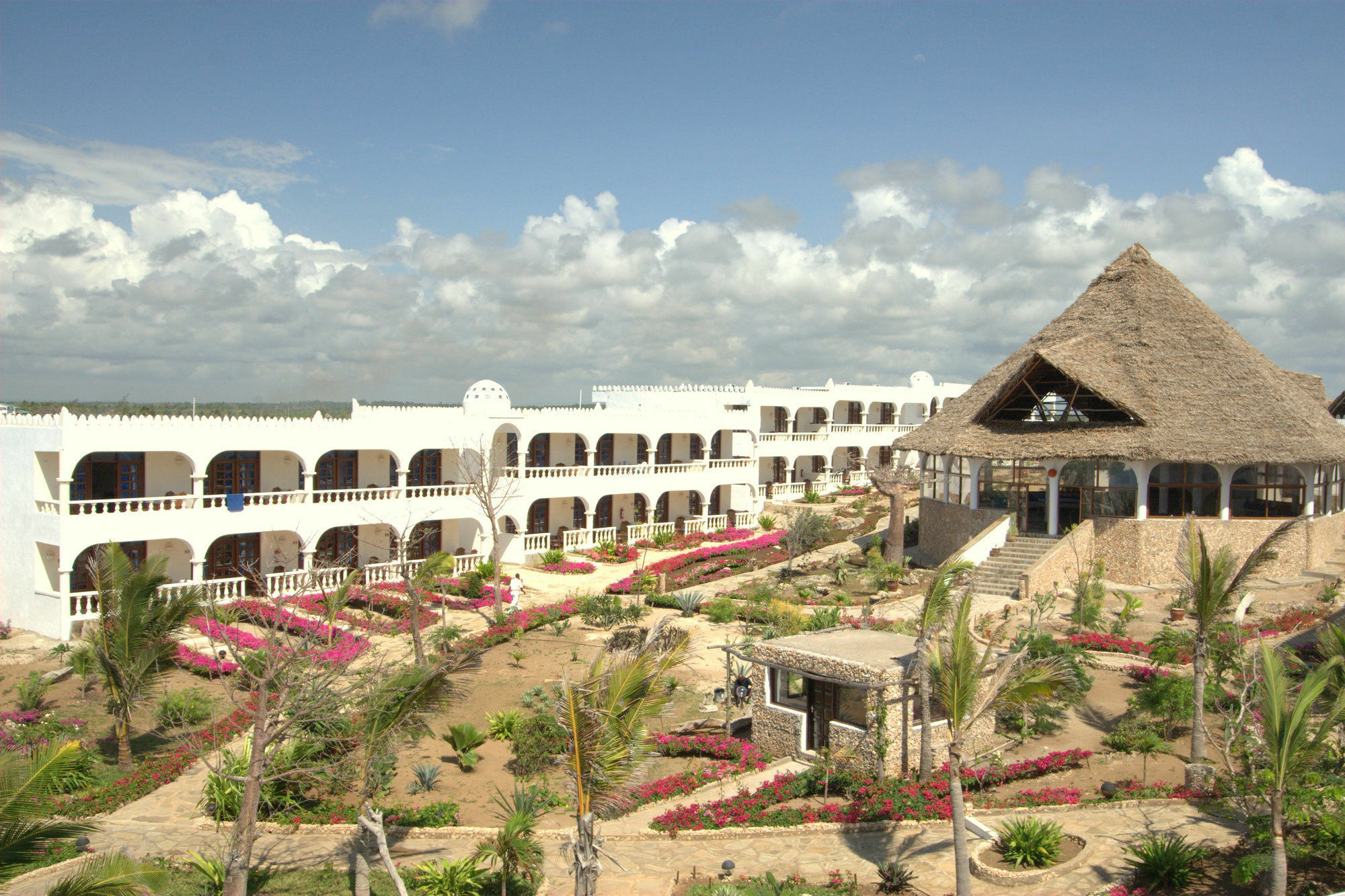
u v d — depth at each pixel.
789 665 20.48
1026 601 32.31
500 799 19.78
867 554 43.28
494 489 41.16
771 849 16.83
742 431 59.34
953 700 14.44
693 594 35.19
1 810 12.02
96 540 30.59
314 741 18.14
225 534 33.66
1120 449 34.59
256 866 16.62
